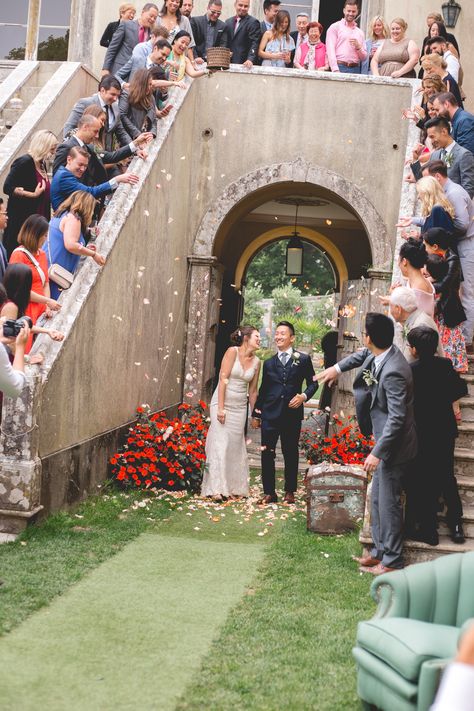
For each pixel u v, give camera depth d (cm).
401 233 892
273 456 916
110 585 595
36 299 731
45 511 717
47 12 1382
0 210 721
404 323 705
